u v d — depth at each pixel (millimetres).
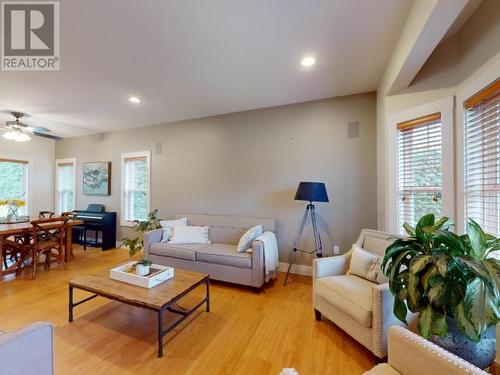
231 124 4066
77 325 2178
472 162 1868
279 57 2393
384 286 1698
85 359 1753
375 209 3191
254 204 3885
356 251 2355
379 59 2426
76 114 4098
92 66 2555
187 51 2291
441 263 1176
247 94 3303
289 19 1863
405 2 1702
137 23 1904
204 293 2891
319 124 3490
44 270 3631
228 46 2213
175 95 3318
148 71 2668
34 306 2504
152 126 4754
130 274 2240
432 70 2215
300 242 3570
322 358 1791
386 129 2639
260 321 2287
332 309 2080
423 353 1009
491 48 1616
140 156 4875
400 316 1418
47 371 1083
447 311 1249
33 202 5617
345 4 1713
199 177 4316
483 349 1222
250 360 1769
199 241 3621
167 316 2361
